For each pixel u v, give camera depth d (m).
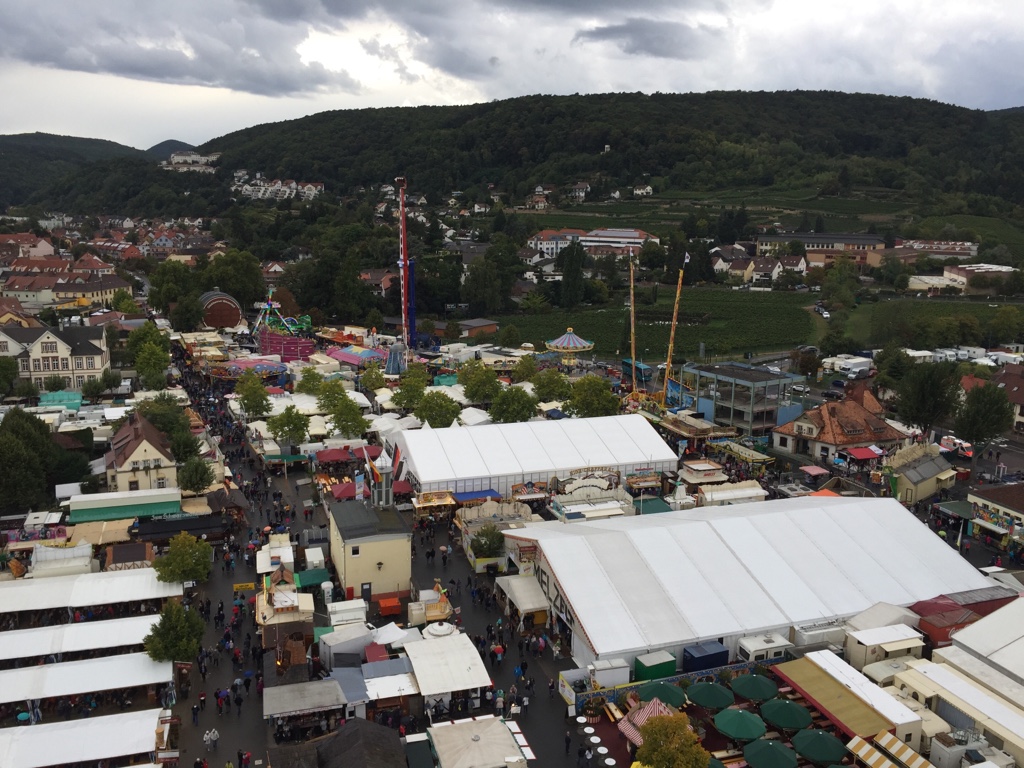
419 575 100.25
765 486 131.88
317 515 118.31
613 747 69.81
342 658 77.62
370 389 191.62
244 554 105.00
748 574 89.38
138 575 91.00
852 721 67.94
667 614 82.62
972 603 86.69
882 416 167.88
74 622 86.62
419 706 75.31
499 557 101.06
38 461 115.25
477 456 127.12
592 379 166.25
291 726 70.44
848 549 95.12
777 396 165.00
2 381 165.25
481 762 62.97
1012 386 181.38
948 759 64.94
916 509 125.62
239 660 80.19
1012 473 144.62
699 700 71.75
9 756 61.53
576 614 81.06
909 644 79.12
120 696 74.44
